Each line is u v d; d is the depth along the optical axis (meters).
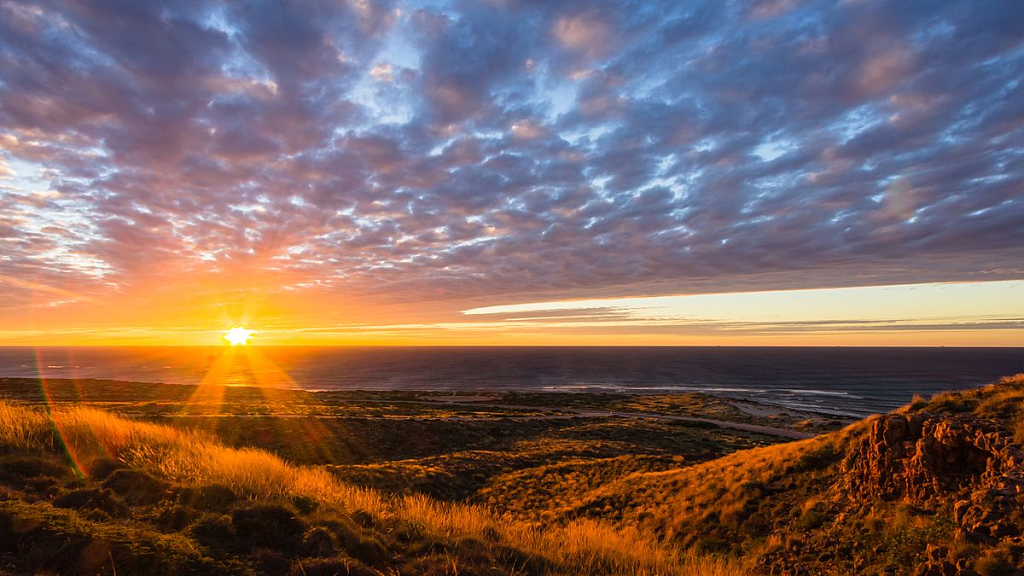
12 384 89.69
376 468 26.69
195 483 8.45
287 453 37.75
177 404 60.19
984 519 9.62
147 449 10.62
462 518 9.71
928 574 9.51
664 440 47.06
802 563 12.28
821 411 108.19
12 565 5.00
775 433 60.69
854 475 14.59
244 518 7.07
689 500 18.00
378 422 48.28
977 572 8.47
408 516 9.05
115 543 5.52
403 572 6.45
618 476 26.52
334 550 6.55
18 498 6.99
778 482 16.75
